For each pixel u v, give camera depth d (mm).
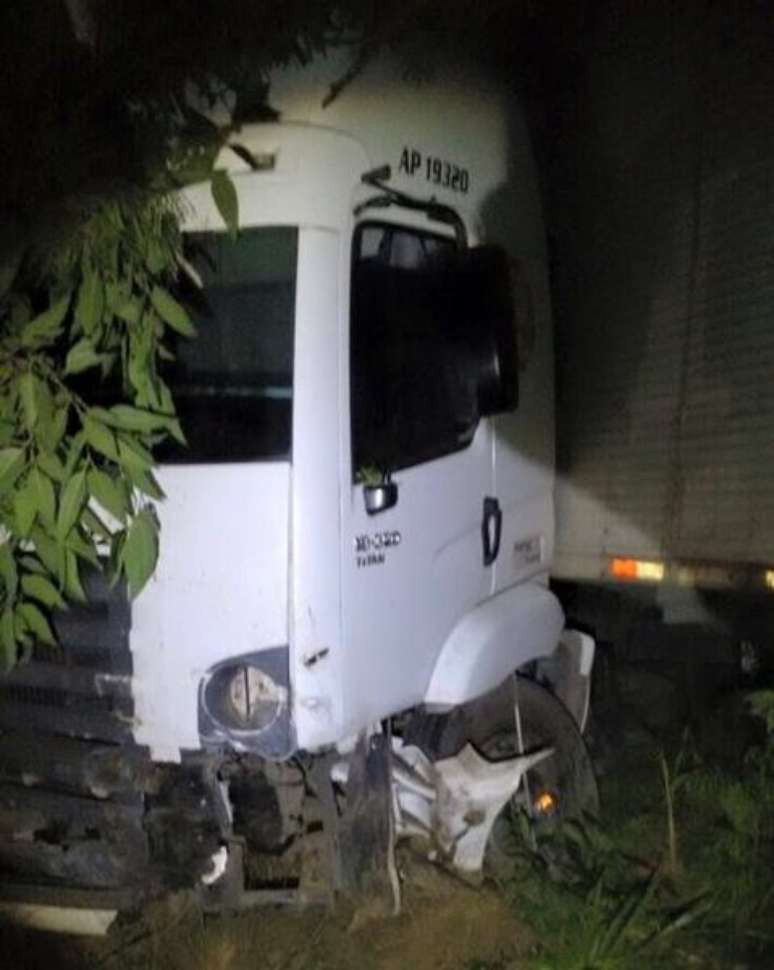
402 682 3576
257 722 3256
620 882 4117
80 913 3723
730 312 4422
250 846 3570
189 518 3277
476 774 3988
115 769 3408
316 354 3277
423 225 3684
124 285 3221
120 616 3350
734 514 4426
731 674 4992
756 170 4305
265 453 3262
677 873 4199
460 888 4082
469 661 3779
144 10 3316
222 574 3260
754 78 4309
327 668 3281
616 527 4766
